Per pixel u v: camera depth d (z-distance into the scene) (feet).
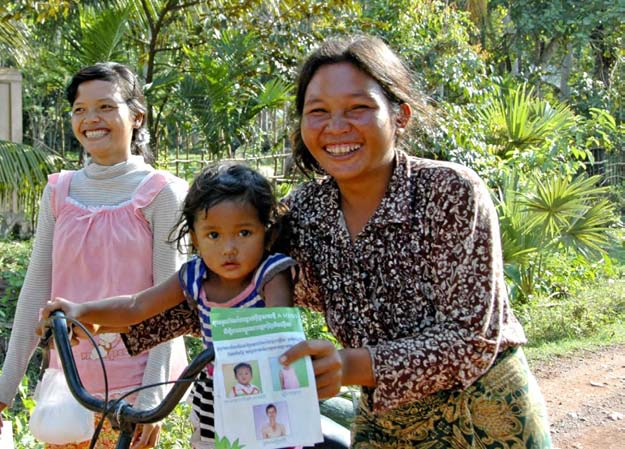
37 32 32.17
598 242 28.50
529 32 59.16
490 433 7.00
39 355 19.84
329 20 29.89
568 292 28.84
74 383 6.21
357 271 7.00
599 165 48.19
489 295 6.44
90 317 7.30
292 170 8.03
